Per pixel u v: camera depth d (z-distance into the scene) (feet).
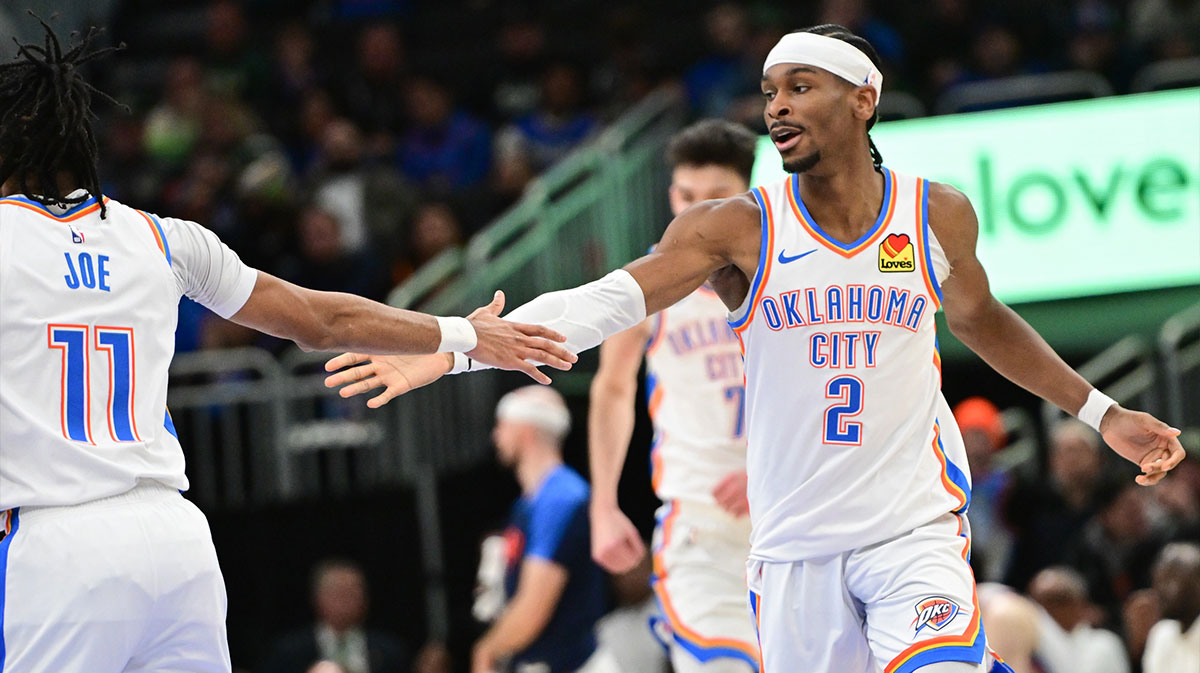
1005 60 143.64
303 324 42.75
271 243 135.95
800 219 44.98
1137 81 136.46
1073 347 121.60
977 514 103.19
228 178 143.54
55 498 37.40
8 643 36.78
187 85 156.04
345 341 43.24
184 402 122.62
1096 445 112.37
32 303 37.91
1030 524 105.09
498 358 45.11
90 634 37.09
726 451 61.05
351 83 162.40
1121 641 92.27
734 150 59.77
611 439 63.98
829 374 44.55
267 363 123.85
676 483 61.93
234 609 124.06
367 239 137.59
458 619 126.72
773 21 153.48
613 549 63.67
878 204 45.16
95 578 37.09
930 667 42.09
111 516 37.81
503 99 160.76
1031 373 48.83
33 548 36.96
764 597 46.75
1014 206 126.41
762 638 47.29
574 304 45.50
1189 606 79.20
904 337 44.68
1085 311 126.11
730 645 60.49
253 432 123.65
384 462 125.80
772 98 45.14
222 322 128.06
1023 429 129.08
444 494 128.16
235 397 123.13
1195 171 124.47
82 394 38.22
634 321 46.03
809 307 44.52
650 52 155.43
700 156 59.72
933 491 45.11
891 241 44.73
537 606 83.41
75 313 38.40
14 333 37.65
